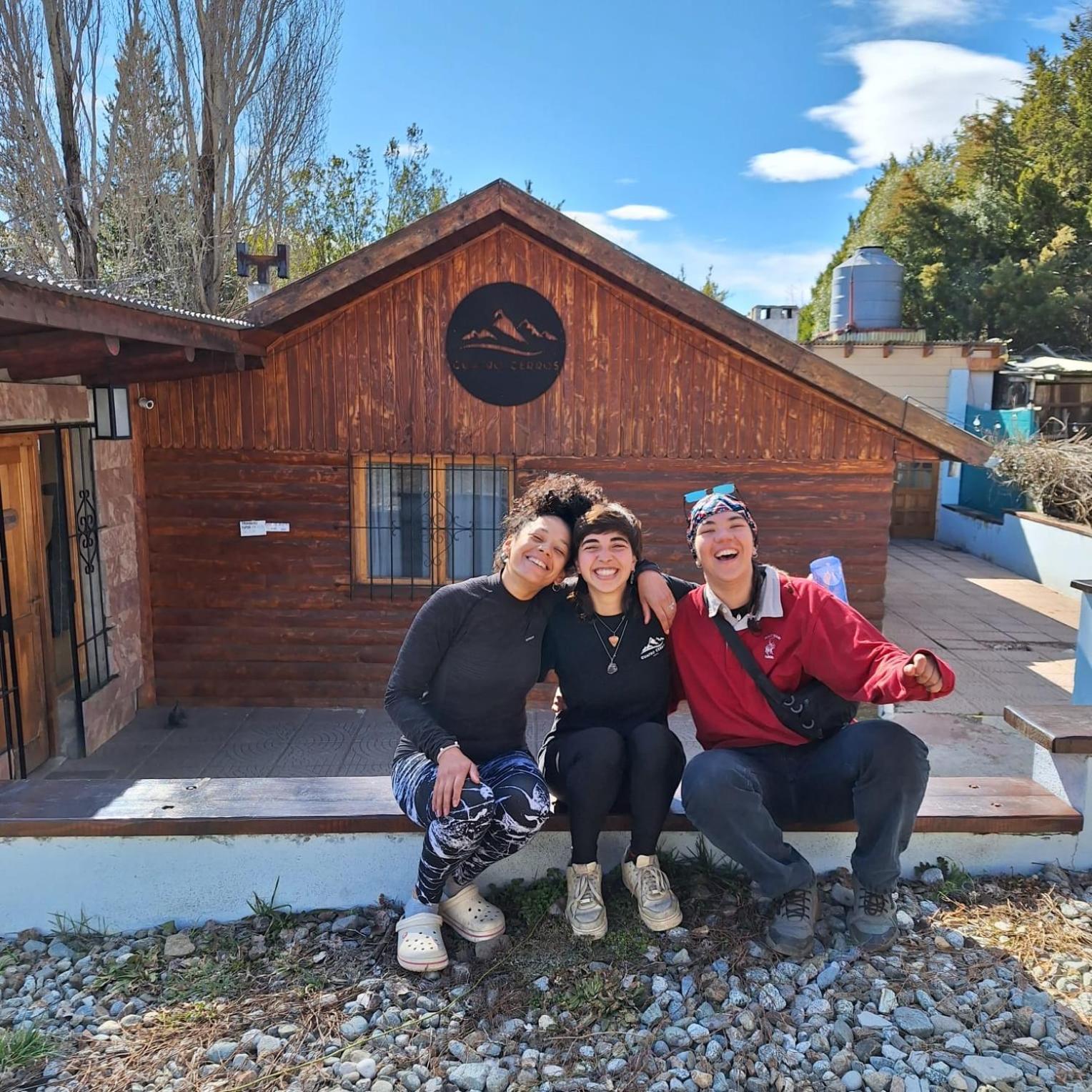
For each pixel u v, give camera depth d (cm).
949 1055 243
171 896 316
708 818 270
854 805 278
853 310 1845
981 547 1478
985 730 692
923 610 1099
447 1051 251
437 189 2241
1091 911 304
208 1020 264
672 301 660
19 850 312
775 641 289
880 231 2923
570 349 718
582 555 280
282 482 732
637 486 734
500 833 274
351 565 741
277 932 306
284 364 718
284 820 311
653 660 300
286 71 1418
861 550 742
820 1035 251
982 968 277
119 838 311
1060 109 2808
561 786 296
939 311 2620
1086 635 669
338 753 659
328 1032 258
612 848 325
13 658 543
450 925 297
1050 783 347
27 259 1204
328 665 750
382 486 737
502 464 737
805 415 727
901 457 732
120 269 1349
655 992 270
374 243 637
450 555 746
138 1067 246
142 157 1313
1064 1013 258
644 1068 243
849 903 310
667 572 743
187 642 750
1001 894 316
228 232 1421
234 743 674
